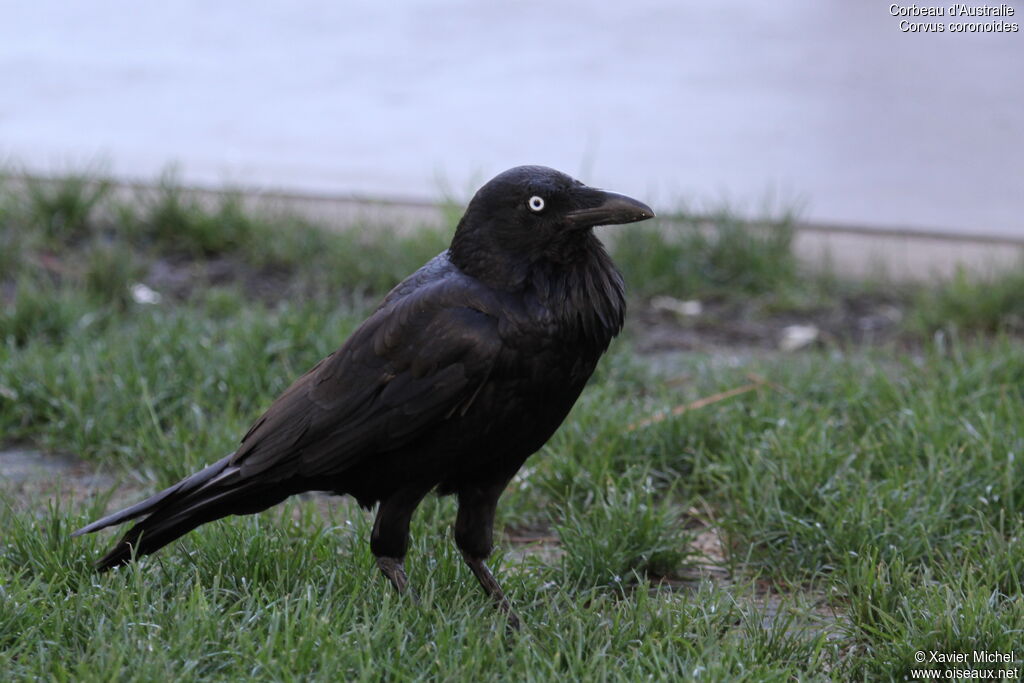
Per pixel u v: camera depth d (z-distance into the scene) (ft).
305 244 48.16
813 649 23.52
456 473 24.20
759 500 29.04
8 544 26.18
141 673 20.88
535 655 22.33
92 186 51.98
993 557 25.70
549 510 30.35
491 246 23.30
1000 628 23.03
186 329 38.42
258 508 24.99
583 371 23.88
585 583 26.76
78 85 74.64
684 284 46.93
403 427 23.27
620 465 32.14
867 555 26.16
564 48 84.58
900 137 66.90
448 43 85.40
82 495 30.96
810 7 97.76
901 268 49.26
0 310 39.73
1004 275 45.06
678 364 40.04
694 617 24.26
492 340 22.86
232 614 23.03
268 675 21.29
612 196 23.07
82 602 23.16
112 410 33.91
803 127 68.90
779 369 37.45
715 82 77.20
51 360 35.83
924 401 33.04
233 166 59.16
